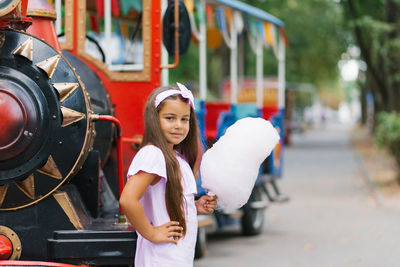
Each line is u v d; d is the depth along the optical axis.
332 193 14.42
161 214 3.46
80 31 5.36
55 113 3.89
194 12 8.61
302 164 22.17
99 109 4.77
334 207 12.30
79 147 3.98
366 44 20.89
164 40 5.11
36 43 3.91
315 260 7.75
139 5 6.29
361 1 20.02
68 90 3.93
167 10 5.11
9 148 3.77
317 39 29.27
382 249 8.38
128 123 5.31
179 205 3.44
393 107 15.62
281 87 11.02
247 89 13.84
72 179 4.35
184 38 5.15
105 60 5.73
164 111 3.49
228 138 3.59
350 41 26.92
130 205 3.33
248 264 7.53
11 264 3.62
